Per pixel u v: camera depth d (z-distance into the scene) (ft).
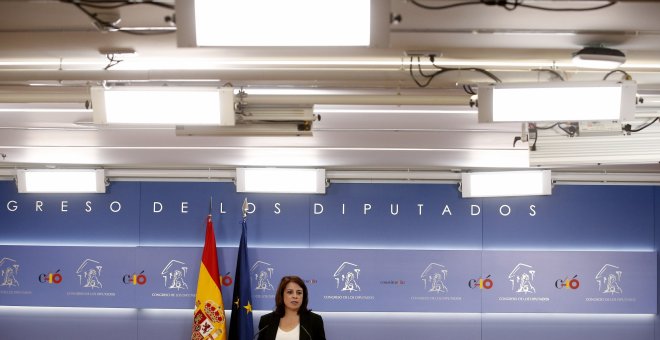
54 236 38.99
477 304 38.06
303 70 20.85
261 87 22.40
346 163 36.42
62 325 38.55
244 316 37.35
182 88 19.88
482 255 38.24
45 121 26.22
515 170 37.63
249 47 14.79
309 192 38.09
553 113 19.22
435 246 38.63
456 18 16.21
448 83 21.44
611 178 38.34
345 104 22.40
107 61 20.38
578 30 17.02
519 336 38.24
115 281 38.34
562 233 38.58
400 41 18.08
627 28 16.81
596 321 38.37
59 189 38.47
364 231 38.60
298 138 29.19
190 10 14.30
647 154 27.66
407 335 38.17
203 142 30.19
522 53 19.17
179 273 38.27
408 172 38.45
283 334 23.52
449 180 38.58
